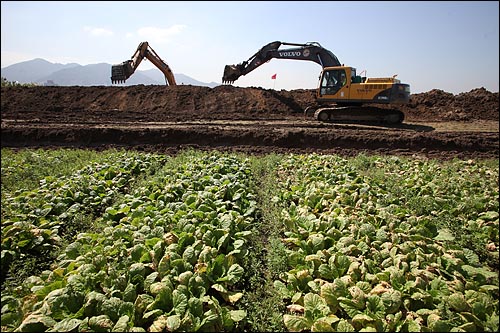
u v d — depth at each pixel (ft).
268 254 20.74
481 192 29.37
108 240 20.18
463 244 22.08
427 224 22.59
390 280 16.74
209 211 23.81
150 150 48.16
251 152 47.09
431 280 16.88
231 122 62.59
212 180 29.76
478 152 45.16
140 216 23.30
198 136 51.42
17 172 35.17
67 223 24.53
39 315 13.62
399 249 19.29
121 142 51.37
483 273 18.07
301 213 24.09
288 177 34.42
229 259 18.19
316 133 49.88
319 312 14.82
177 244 19.20
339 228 22.09
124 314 14.16
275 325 15.12
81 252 19.43
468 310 15.08
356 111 59.21
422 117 71.41
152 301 14.97
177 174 31.78
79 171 33.73
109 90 83.97
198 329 13.78
